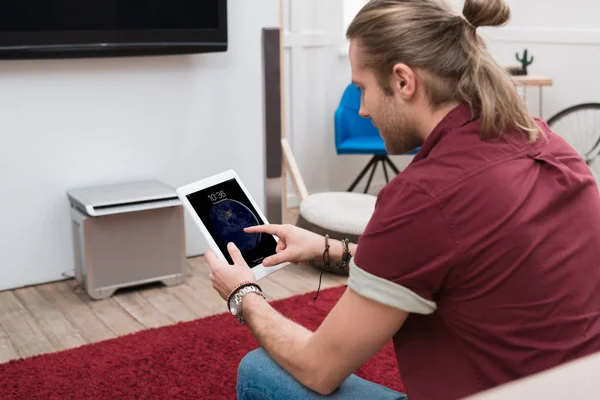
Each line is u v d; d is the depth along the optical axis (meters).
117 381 2.40
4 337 2.77
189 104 3.51
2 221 3.19
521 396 0.63
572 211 1.16
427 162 1.14
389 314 1.13
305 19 4.58
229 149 3.65
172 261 3.26
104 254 3.10
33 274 3.29
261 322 1.33
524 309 1.11
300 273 3.45
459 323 1.15
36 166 3.21
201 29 3.34
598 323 1.15
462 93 1.14
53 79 3.18
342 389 1.32
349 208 3.47
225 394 2.33
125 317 2.95
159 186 3.31
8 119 3.12
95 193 3.18
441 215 1.09
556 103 4.72
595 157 4.52
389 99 1.20
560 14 4.62
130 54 3.21
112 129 3.35
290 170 3.83
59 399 2.29
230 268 1.42
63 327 2.86
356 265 1.15
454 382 1.18
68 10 3.04
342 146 4.43
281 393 1.33
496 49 5.03
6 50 2.96
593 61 4.46
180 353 2.59
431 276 1.11
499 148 1.14
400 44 1.14
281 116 3.74
